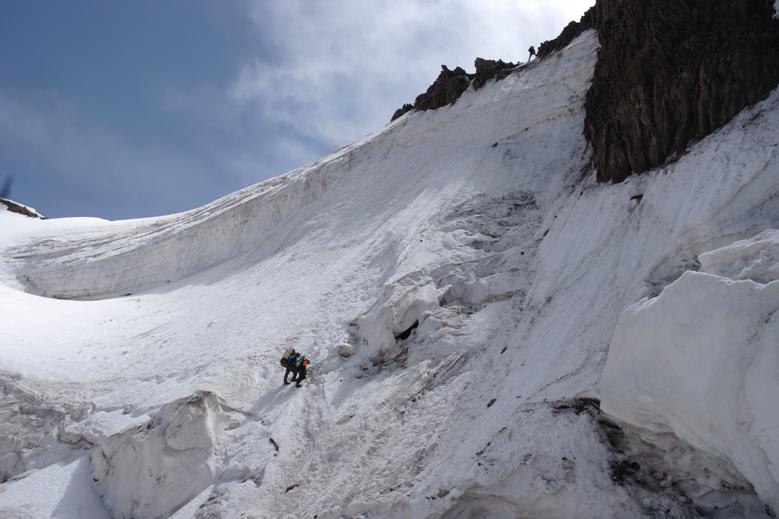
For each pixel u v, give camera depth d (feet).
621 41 55.52
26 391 66.85
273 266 87.86
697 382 22.07
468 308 50.55
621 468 26.58
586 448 27.66
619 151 49.16
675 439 25.05
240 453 47.32
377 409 44.06
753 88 38.88
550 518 27.02
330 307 63.87
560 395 30.91
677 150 42.93
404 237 68.54
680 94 43.11
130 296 106.52
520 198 67.31
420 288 55.11
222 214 109.19
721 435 21.15
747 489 23.00
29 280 119.65
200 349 67.10
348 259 74.38
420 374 45.21
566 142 74.23
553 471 27.35
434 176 82.64
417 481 33.40
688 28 45.52
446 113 96.53
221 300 83.97
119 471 51.26
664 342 24.11
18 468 58.13
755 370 19.92
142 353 72.79
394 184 89.20
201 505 43.75
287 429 47.24
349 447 41.86
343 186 99.14
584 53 81.97
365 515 33.76
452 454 34.01
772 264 22.45
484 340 45.16
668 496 25.05
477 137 86.17
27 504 50.83
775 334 19.84
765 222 29.86
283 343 60.44
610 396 26.73
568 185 62.59
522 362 39.32
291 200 104.12
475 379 41.39
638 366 25.49
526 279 50.16
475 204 69.21
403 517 31.71
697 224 32.32
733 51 40.19
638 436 26.68
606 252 42.34
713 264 26.14
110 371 69.31
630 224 41.88
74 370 70.74
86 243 128.77
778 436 18.78
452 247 61.11
